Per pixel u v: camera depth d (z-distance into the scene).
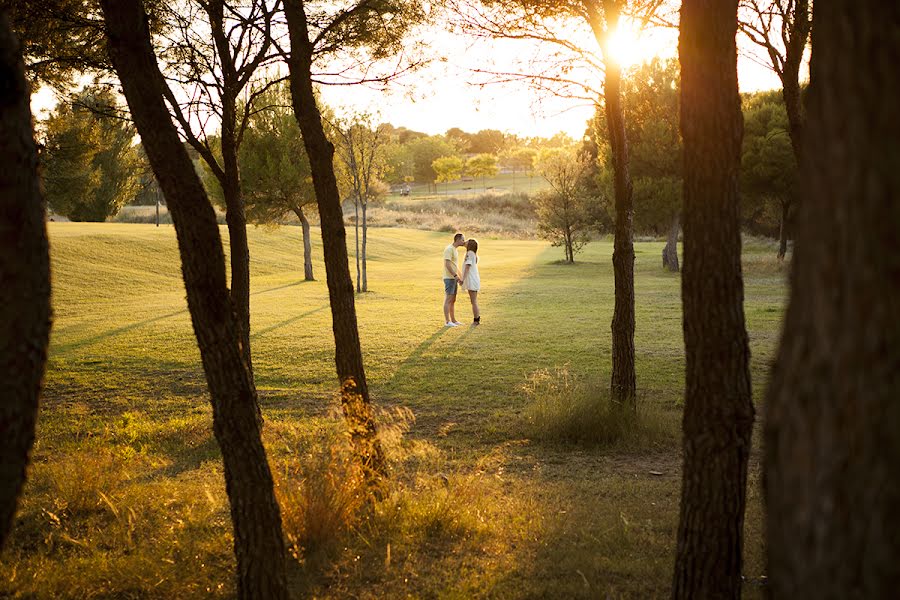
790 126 6.78
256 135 29.38
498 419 9.21
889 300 1.33
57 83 7.64
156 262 33.06
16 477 1.99
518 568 4.39
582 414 8.33
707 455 3.14
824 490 1.42
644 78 32.50
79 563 4.52
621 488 6.37
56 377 12.67
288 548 4.58
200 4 7.40
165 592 4.13
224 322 3.49
